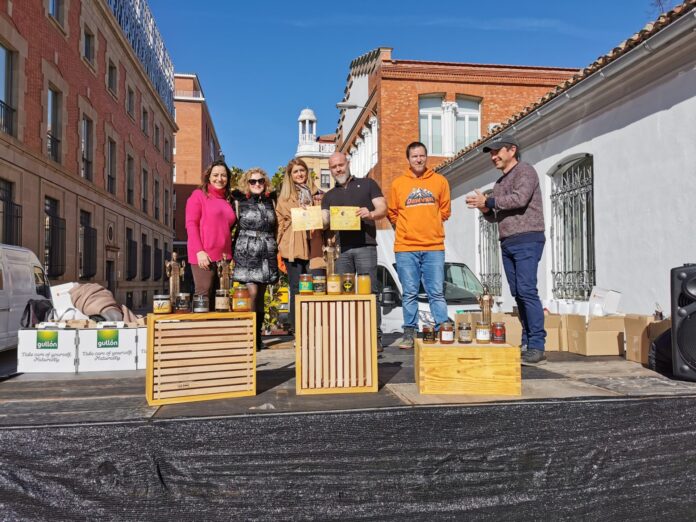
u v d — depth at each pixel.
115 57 21.06
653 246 6.30
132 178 24.09
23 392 3.14
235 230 4.73
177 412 2.57
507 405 2.63
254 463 2.43
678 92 5.91
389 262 7.78
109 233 20.23
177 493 2.37
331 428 2.50
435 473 2.54
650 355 3.73
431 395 2.92
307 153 45.94
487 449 2.59
